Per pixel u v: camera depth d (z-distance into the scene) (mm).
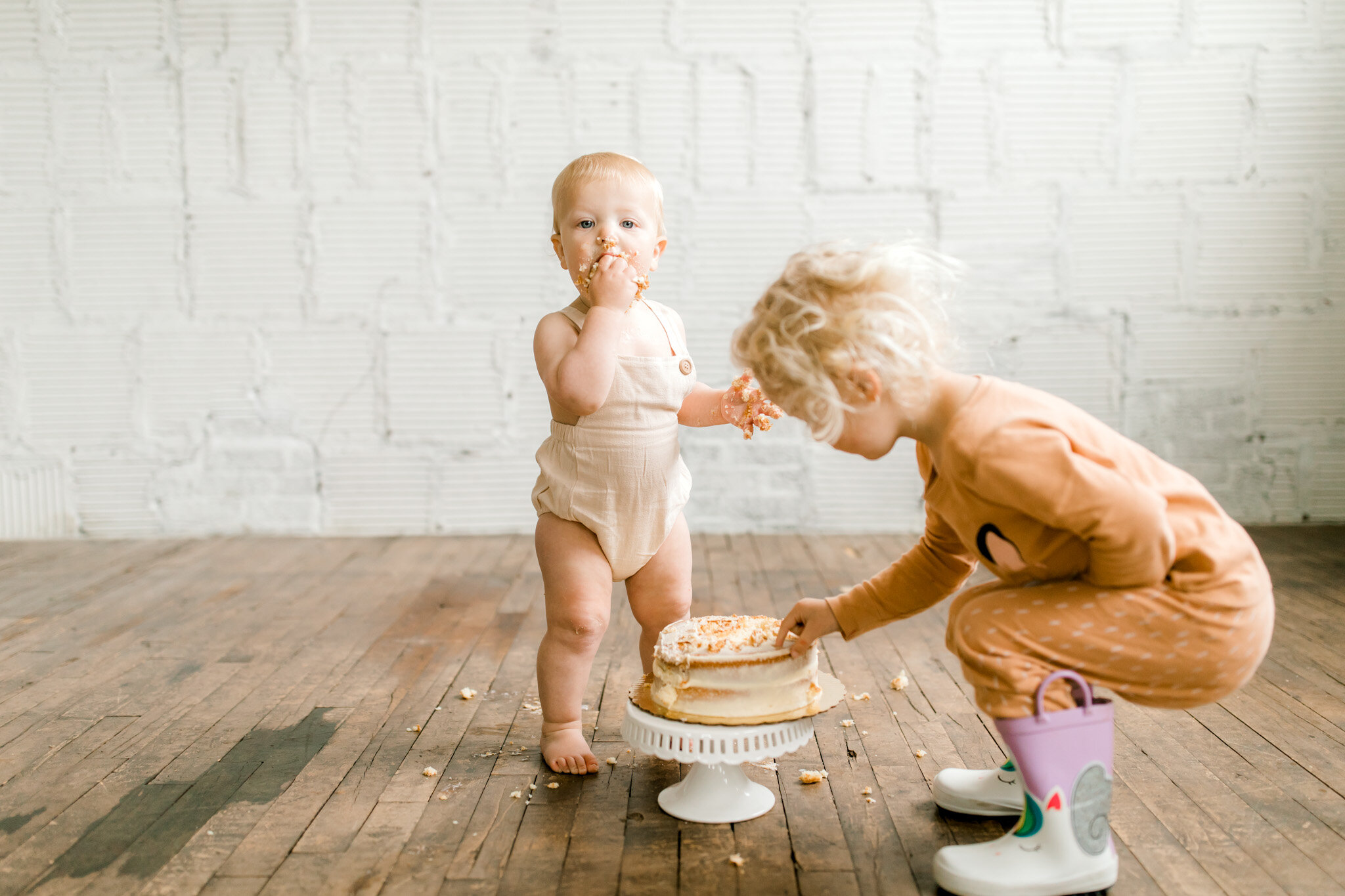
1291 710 1916
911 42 3600
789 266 1328
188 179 3666
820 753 1768
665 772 1695
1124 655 1260
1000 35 3584
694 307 3709
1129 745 1767
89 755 1773
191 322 3711
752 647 1505
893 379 1253
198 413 3742
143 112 3641
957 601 1396
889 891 1319
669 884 1336
